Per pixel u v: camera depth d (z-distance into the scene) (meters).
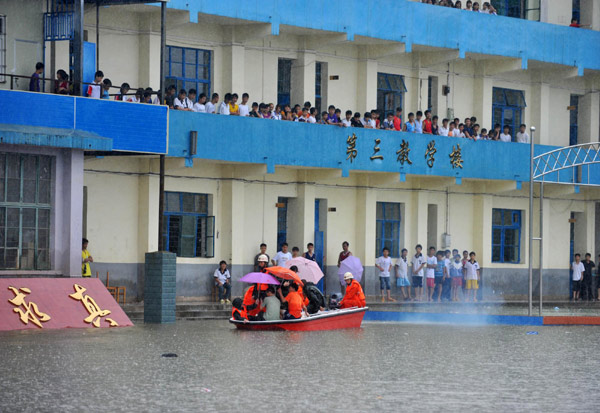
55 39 30.28
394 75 42.94
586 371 20.62
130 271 35.12
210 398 16.16
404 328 30.41
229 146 35.44
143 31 35.22
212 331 27.34
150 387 17.08
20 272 27.80
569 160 46.47
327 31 38.62
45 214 28.45
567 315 34.44
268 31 36.78
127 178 35.09
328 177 39.03
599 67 47.34
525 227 47.38
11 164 27.88
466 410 15.66
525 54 44.47
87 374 18.36
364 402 16.11
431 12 41.44
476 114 45.44
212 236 37.28
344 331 28.56
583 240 49.12
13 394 16.17
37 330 25.86
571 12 47.81
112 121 29.25
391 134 40.25
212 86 37.34
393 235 43.25
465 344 25.66
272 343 24.39
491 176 43.66
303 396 16.55
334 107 39.00
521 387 18.14
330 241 40.91
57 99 28.22
